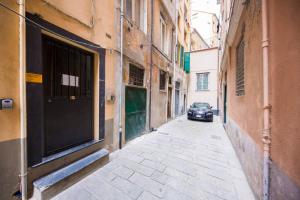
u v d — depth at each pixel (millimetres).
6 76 1863
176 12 10109
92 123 3516
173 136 6043
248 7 2854
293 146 1311
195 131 7145
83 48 3078
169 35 9055
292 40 1347
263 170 1868
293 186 1303
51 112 2598
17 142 1974
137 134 5582
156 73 7148
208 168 3342
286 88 1438
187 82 15469
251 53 2664
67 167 2619
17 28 1941
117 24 4043
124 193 2402
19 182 2000
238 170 3273
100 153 3307
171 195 2395
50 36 2486
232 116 5234
